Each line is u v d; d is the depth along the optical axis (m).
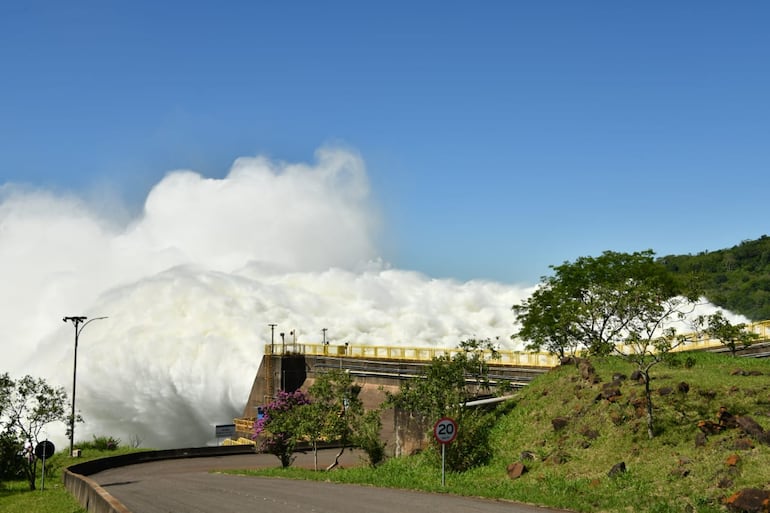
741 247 166.00
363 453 55.22
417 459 32.81
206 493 29.05
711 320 26.11
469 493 23.22
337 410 42.44
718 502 18.86
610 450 25.19
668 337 25.70
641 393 27.91
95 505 24.36
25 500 33.97
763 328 44.62
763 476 19.41
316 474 35.22
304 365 88.62
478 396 36.38
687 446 23.06
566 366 35.44
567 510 19.77
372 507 21.23
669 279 40.41
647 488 21.08
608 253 44.28
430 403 34.59
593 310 29.83
